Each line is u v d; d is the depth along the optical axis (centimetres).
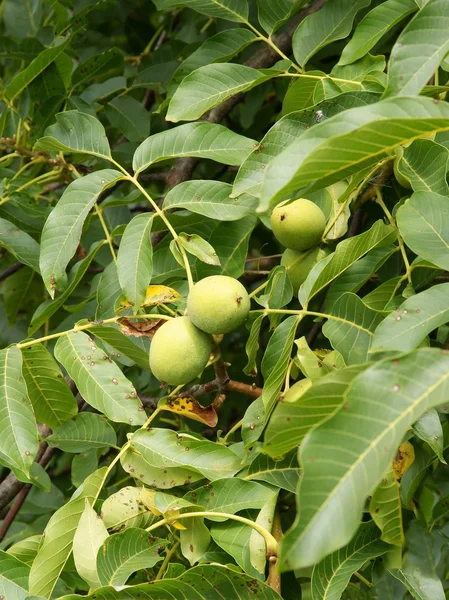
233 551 130
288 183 115
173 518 131
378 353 130
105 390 137
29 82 162
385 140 115
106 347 147
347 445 111
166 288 140
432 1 121
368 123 114
